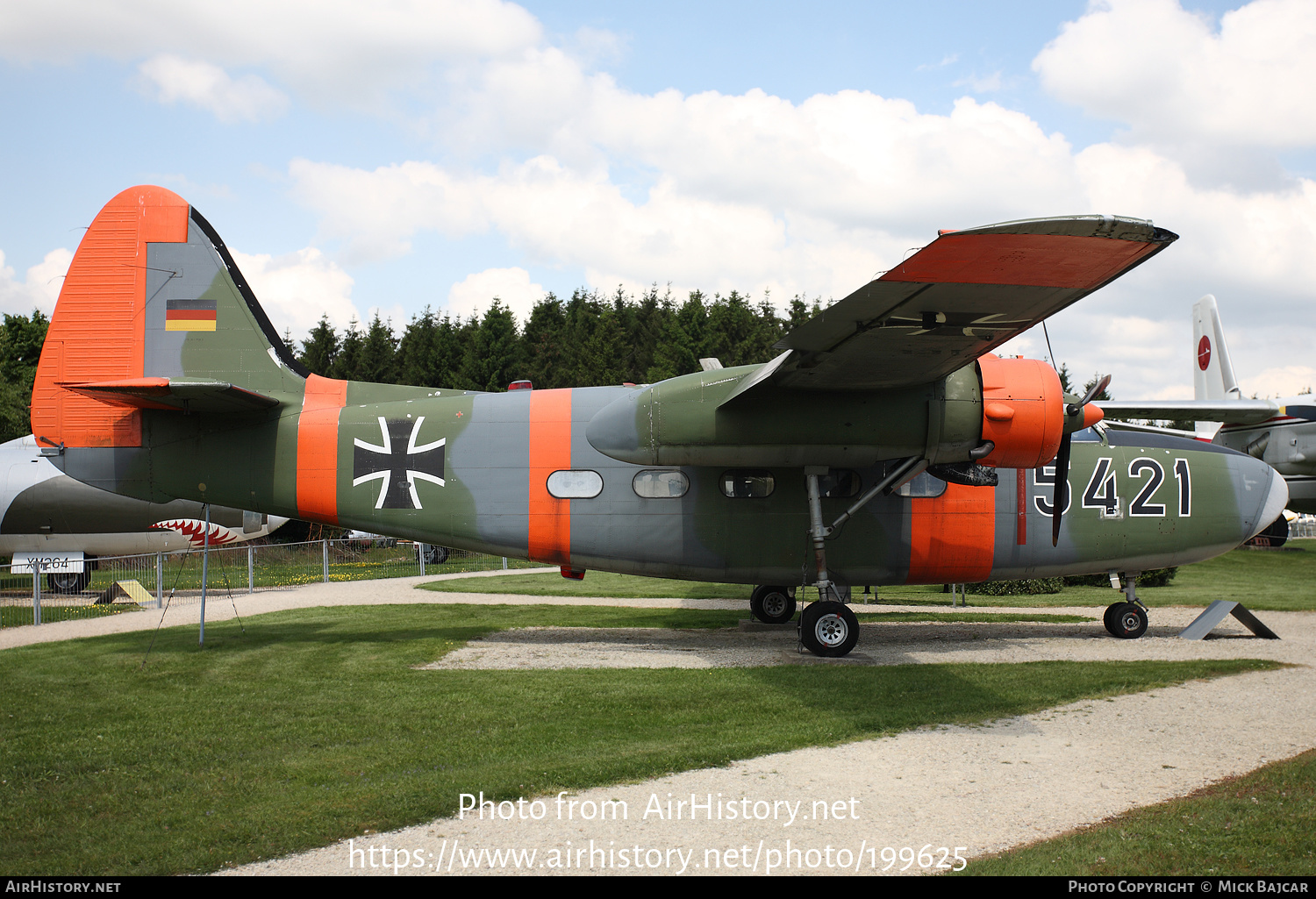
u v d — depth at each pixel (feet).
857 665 32.71
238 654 35.24
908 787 19.26
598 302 253.44
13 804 18.30
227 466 37.91
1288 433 75.77
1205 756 21.31
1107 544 39.50
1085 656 34.99
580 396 39.22
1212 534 40.04
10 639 43.73
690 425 34.12
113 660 33.96
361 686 29.01
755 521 37.81
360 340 191.31
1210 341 87.92
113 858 15.64
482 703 26.48
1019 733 23.41
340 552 94.12
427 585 71.10
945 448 34.32
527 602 57.88
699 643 39.09
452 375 192.54
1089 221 20.93
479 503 38.04
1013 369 34.50
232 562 79.92
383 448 38.09
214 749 22.06
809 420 33.86
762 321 234.58
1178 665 31.53
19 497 64.75
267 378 38.52
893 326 27.76
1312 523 154.20
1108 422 42.42
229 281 38.88
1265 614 47.75
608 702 26.61
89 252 38.65
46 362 37.86
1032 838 16.38
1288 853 15.30
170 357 38.37
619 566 38.63
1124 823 16.88
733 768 20.58
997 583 63.57
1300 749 21.83
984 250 22.48
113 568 71.77
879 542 38.06
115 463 37.76
